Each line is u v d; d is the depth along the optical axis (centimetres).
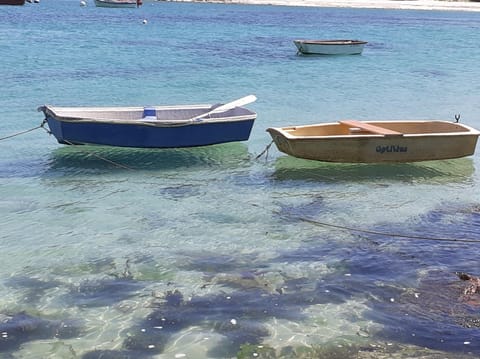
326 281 740
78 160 1277
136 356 580
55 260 797
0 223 926
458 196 1097
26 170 1204
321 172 1225
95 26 5144
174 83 2392
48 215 967
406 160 1250
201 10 8006
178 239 875
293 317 653
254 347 596
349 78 2686
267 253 827
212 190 1110
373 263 796
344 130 1334
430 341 607
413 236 898
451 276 757
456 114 1919
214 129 1304
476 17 8525
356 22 6700
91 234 891
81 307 671
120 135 1247
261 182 1162
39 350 588
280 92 2252
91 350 589
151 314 657
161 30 4944
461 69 3100
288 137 1190
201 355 582
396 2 10912
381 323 641
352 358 577
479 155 1381
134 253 823
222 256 815
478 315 657
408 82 2614
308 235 896
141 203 1033
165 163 1273
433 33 5472
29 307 670
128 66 2845
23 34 4194
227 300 690
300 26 5831
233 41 4206
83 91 2159
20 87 2191
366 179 1184
